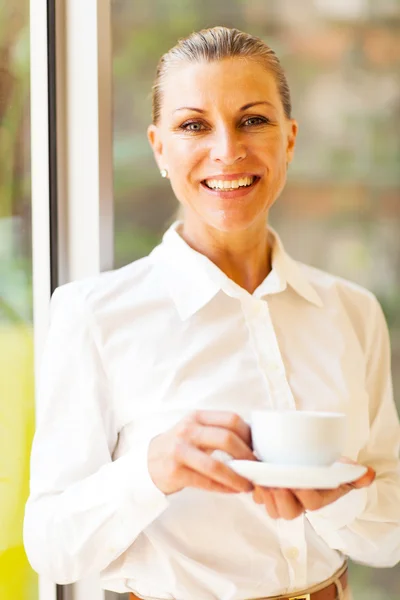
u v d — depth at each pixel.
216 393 1.49
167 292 1.55
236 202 1.50
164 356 1.51
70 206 1.78
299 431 1.20
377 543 1.59
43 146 1.75
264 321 1.55
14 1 1.71
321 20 3.26
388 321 3.26
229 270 1.60
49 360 1.52
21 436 1.73
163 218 3.30
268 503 1.23
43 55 1.74
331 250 3.29
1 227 1.72
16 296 1.73
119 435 1.55
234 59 1.50
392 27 3.27
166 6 3.31
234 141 1.47
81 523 1.41
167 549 1.44
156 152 1.63
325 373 1.58
